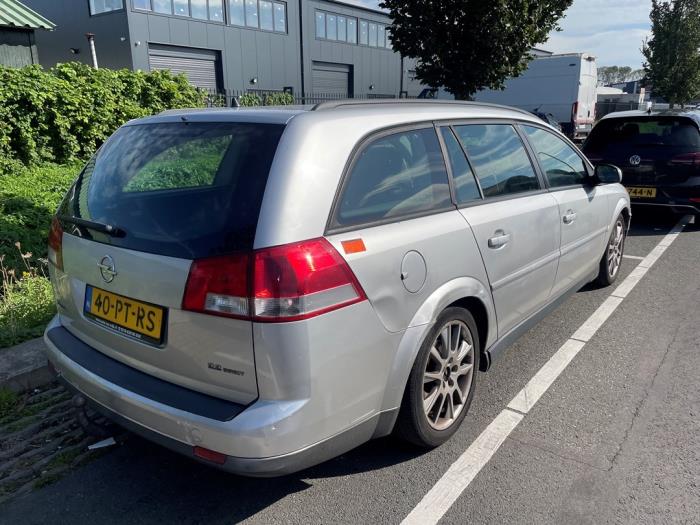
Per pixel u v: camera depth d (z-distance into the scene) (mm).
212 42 26688
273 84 30047
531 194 3670
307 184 2205
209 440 2105
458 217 2898
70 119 8625
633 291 5414
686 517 2457
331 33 32938
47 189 7094
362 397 2365
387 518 2482
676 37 23375
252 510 2545
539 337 4371
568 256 4141
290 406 2100
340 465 2840
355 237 2314
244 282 2059
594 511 2502
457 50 10328
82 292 2678
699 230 8141
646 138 7938
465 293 2854
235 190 2227
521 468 2801
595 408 3346
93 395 2520
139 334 2373
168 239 2275
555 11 10695
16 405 3354
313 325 2113
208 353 2172
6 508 2553
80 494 2652
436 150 2934
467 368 3041
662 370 3812
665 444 2980
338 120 2453
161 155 2605
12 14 13102
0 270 4996
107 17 24234
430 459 2879
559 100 22359
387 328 2414
